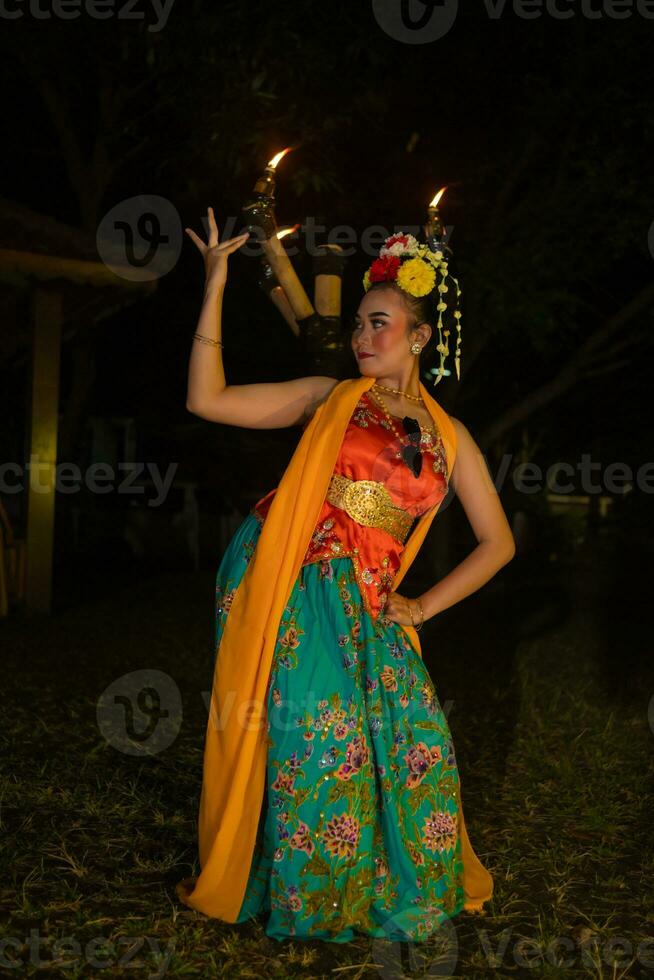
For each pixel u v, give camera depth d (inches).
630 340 439.2
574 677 278.8
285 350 481.4
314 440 113.2
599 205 381.4
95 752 179.9
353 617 111.5
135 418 674.8
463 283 400.8
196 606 406.6
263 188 133.4
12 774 163.5
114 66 447.2
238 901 110.5
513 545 119.9
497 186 412.8
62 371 666.8
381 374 117.0
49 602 363.3
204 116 336.8
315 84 326.3
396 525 114.6
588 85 374.0
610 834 148.3
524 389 549.6
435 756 111.8
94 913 113.6
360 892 106.9
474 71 390.9
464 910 118.6
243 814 110.4
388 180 413.4
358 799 107.0
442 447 117.3
